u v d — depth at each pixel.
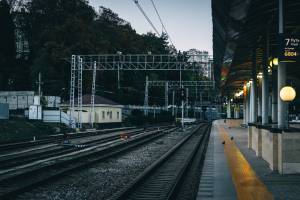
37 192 13.05
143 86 109.50
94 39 92.69
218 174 14.79
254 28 18.34
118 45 105.00
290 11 16.48
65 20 101.38
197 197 10.62
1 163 20.23
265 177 13.74
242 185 12.21
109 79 99.06
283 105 15.20
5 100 72.50
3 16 104.69
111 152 27.45
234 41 19.94
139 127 71.56
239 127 64.94
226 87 55.09
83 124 62.78
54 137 39.75
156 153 26.78
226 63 28.16
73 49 88.81
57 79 88.25
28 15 115.19
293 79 33.62
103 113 68.94
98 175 16.88
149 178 15.84
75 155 24.36
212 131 50.69
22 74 98.44
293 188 11.66
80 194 12.82
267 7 15.85
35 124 46.09
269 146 16.55
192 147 31.03
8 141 32.84
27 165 19.48
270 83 35.31
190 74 115.94
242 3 12.63
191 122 95.06
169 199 10.96
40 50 91.25
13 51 104.69
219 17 15.52
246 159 19.48
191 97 116.00
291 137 14.05
